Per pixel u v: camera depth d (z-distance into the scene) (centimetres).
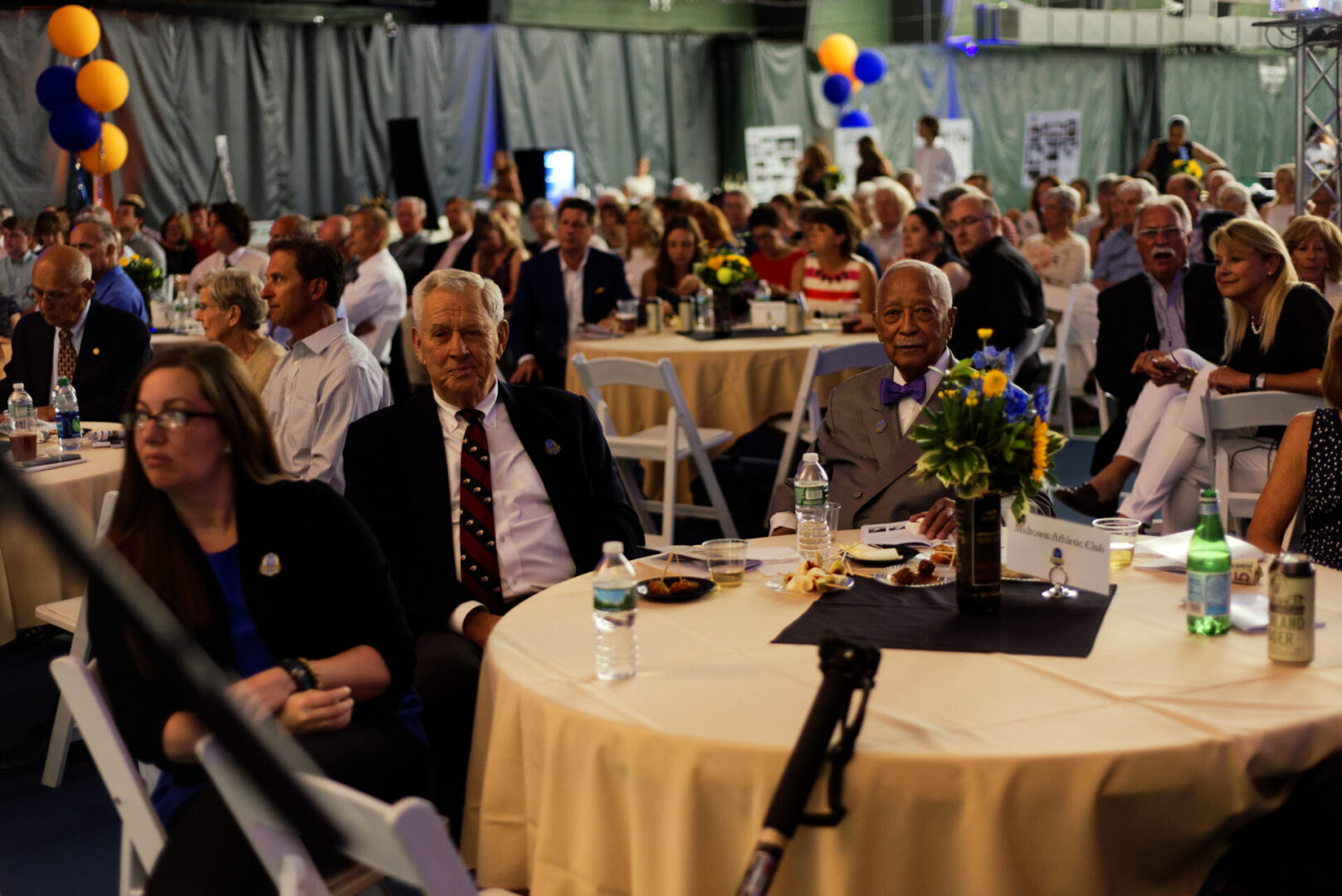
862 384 299
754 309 614
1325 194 752
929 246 565
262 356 391
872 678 155
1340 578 231
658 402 546
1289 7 684
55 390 402
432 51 1339
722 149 1617
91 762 341
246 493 195
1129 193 763
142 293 723
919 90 1683
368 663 199
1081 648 191
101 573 105
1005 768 152
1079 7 1644
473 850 206
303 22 1245
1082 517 543
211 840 172
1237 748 157
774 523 291
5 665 416
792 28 1608
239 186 1220
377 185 1316
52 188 1105
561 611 221
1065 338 702
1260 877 178
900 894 156
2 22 1068
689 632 206
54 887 274
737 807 160
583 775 172
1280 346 387
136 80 1141
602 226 893
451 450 277
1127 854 157
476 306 272
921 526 259
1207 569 195
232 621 196
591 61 1470
